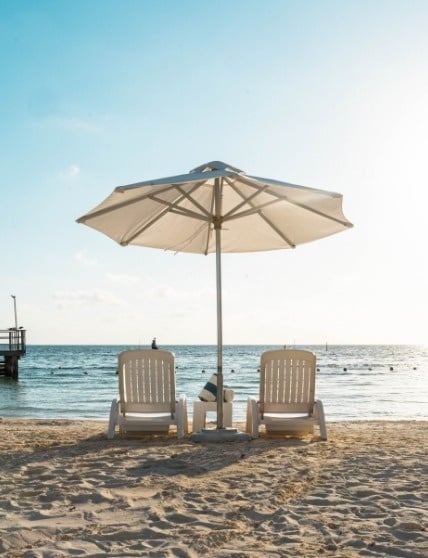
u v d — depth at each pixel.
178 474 5.21
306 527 3.74
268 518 3.94
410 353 128.25
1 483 4.95
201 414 7.74
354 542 3.44
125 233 7.63
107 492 4.60
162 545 3.41
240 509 4.12
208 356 89.31
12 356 35.72
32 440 7.30
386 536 3.54
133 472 5.29
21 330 35.56
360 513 4.04
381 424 11.00
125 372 7.50
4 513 4.06
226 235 8.30
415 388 31.97
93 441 7.17
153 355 7.45
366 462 5.68
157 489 4.71
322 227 7.68
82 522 3.86
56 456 6.07
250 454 6.14
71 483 4.90
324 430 7.32
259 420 7.41
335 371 52.41
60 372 49.94
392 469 5.37
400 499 4.38
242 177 6.55
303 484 4.81
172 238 8.12
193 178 6.34
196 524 3.81
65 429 9.21
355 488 4.69
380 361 79.12
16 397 26.42
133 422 7.36
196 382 36.91
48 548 3.36
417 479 4.98
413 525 3.72
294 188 6.54
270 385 7.50
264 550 3.31
